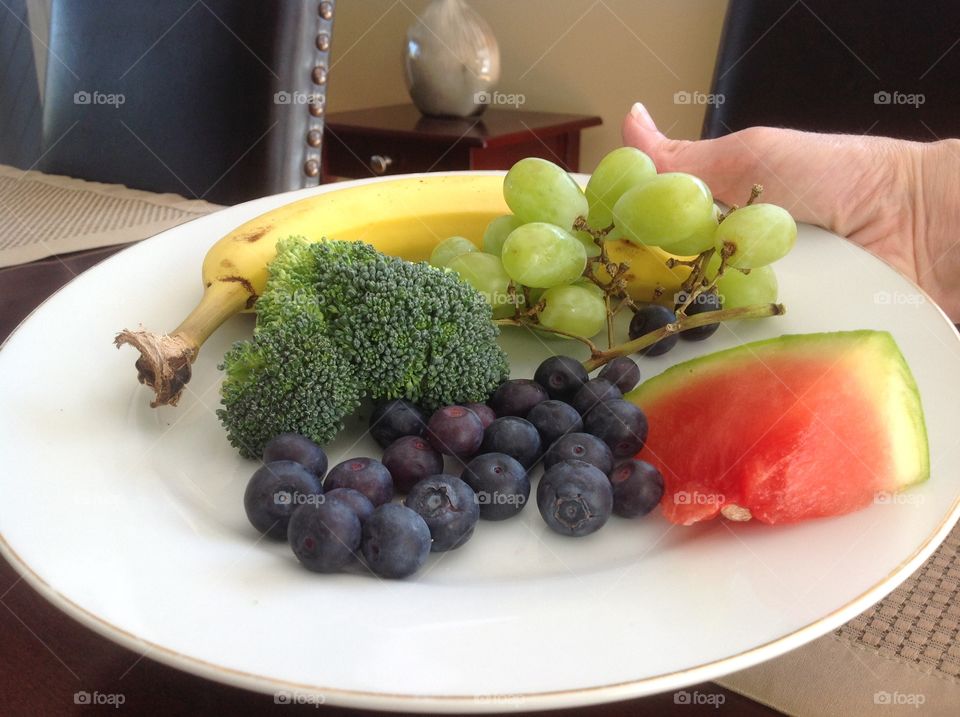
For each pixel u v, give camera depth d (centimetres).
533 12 75
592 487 20
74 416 22
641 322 27
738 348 24
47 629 18
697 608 17
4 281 32
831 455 21
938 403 22
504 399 24
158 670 18
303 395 22
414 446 22
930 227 35
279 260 25
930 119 40
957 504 19
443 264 29
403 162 70
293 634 17
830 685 18
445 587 19
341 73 91
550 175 28
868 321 26
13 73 51
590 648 16
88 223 38
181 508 20
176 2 43
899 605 20
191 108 43
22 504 19
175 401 23
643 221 27
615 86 73
